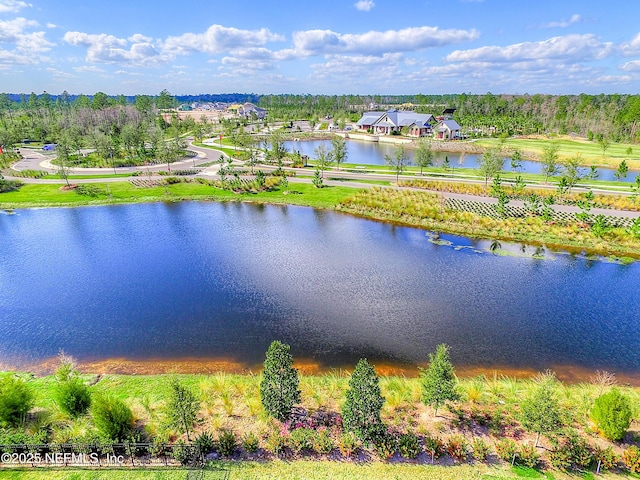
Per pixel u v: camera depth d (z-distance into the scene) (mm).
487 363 19656
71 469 12383
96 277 29219
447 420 14906
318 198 49812
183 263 31672
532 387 17219
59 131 94625
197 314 24062
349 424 13180
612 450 12961
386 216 43094
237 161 75688
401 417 15070
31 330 22453
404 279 28672
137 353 20406
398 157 61938
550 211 41031
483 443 13297
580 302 25438
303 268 30609
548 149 59906
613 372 19047
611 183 54906
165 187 54406
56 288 27484
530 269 30328
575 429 14258
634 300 25625
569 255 32906
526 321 23312
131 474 12219
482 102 165875
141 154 77375
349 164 74125
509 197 47531
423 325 22875
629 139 101375
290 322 23172
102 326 22844
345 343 21172
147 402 15664
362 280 28516
